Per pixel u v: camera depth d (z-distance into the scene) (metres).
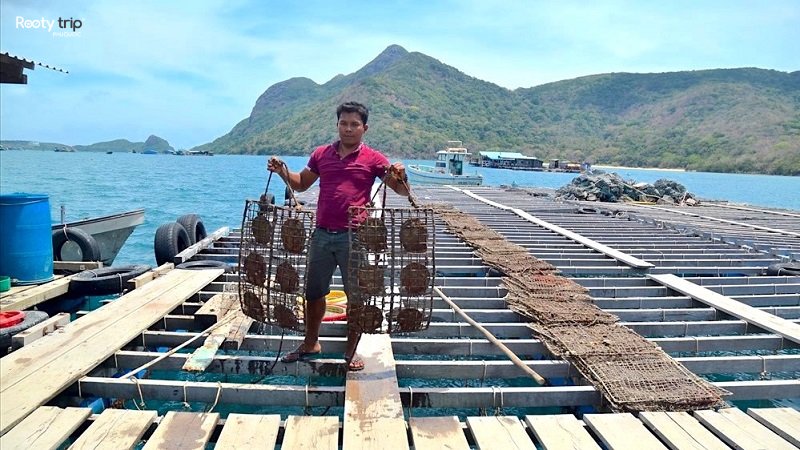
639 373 3.93
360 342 4.47
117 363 4.10
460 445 3.07
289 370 4.03
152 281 6.17
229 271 7.02
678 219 14.55
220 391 3.63
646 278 7.21
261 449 2.98
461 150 35.28
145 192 31.92
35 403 3.28
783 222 14.58
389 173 3.67
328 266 3.87
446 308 5.87
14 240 5.91
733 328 5.36
